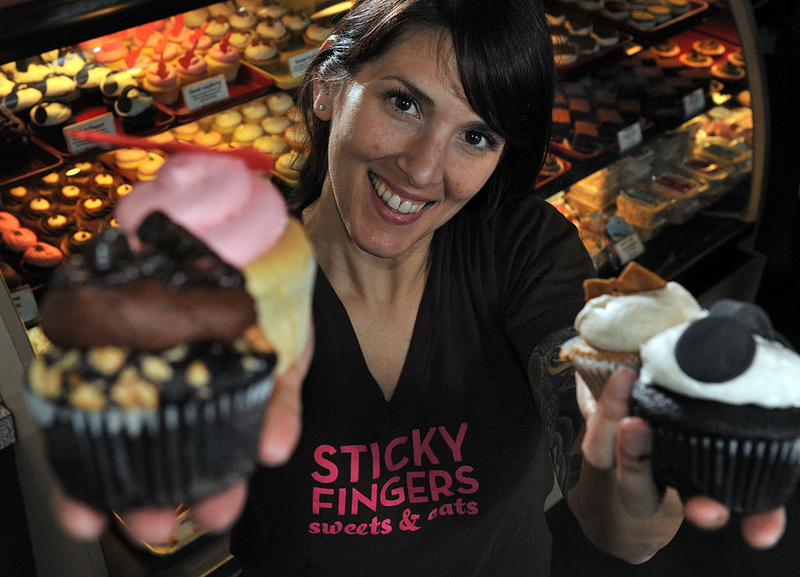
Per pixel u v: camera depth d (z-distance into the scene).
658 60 1.57
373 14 0.53
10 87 1.21
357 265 0.63
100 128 1.25
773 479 0.35
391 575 0.67
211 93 1.36
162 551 1.01
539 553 0.76
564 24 1.55
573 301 0.64
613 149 1.43
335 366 0.63
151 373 0.28
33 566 1.02
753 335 0.35
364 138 0.54
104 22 0.78
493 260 0.66
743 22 1.44
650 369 0.36
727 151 1.53
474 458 0.65
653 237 1.48
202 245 0.30
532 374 0.61
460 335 0.66
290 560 0.66
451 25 0.49
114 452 0.29
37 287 1.06
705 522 0.36
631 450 0.36
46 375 0.28
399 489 0.64
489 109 0.51
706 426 0.34
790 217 1.87
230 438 0.30
